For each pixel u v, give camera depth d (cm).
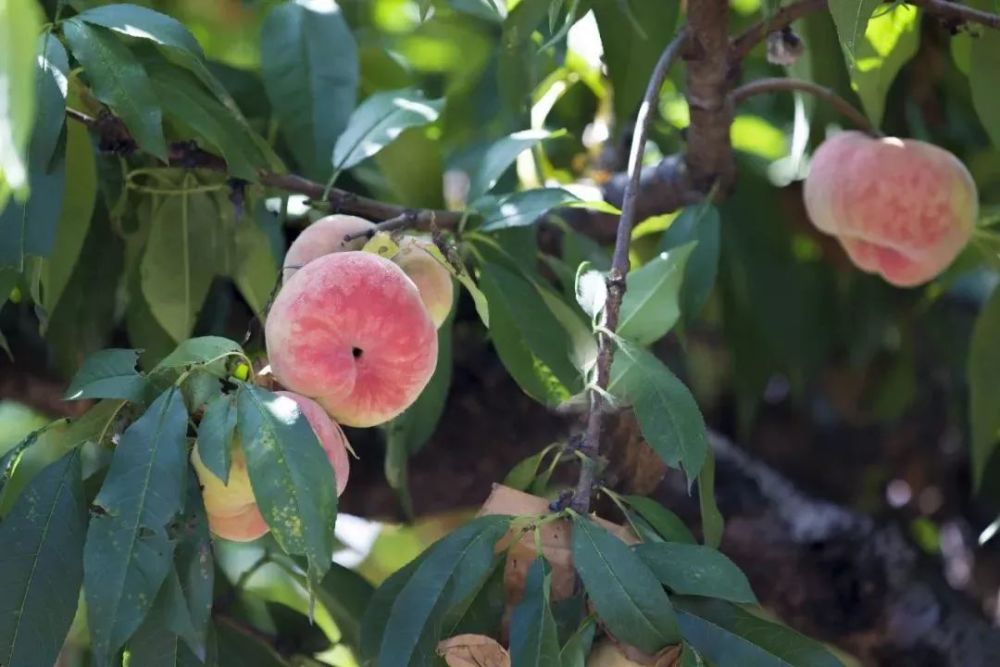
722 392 237
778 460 247
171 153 183
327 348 162
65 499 160
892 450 247
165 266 186
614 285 167
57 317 189
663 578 160
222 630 182
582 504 161
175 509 157
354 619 185
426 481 203
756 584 206
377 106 188
